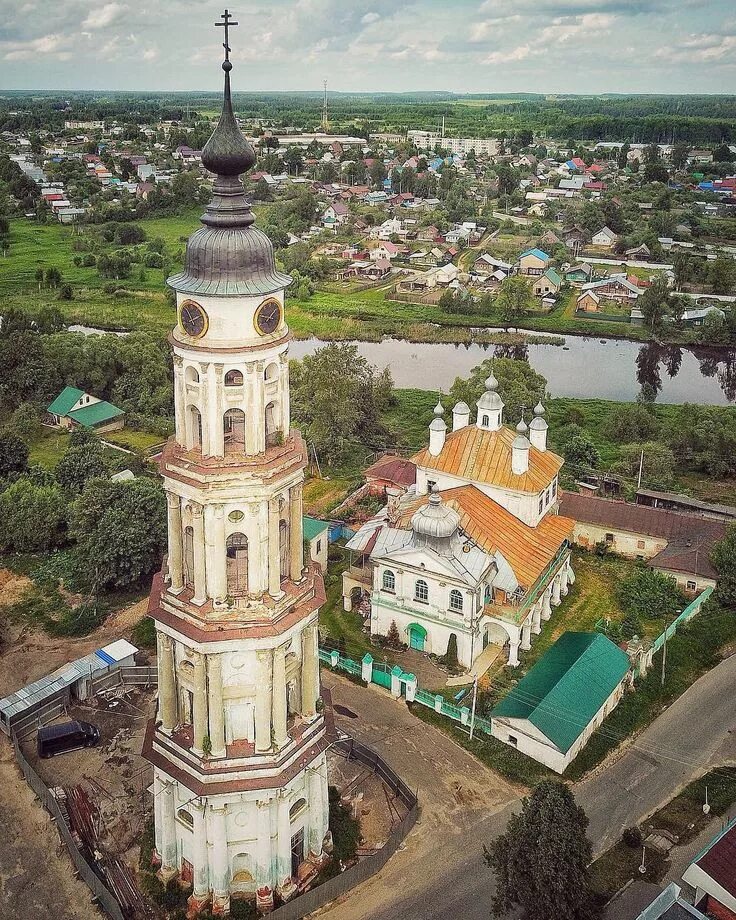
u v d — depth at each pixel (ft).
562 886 141.28
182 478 126.93
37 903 156.15
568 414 409.90
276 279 123.13
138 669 217.56
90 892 157.89
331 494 325.21
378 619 237.25
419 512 225.56
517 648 225.97
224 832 144.46
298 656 143.33
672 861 169.37
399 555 226.79
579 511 288.30
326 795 159.02
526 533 241.35
